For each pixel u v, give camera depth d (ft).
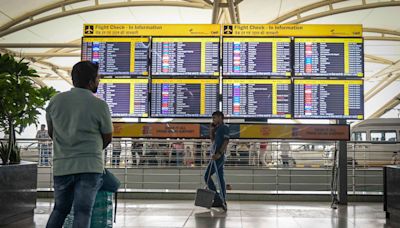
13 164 20.39
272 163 36.47
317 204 26.50
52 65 91.61
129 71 26.30
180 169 34.27
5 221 19.25
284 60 26.07
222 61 26.14
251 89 25.99
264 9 60.64
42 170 33.17
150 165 36.70
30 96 20.99
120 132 25.62
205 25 26.35
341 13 61.62
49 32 66.64
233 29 26.35
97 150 11.76
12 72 21.31
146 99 26.14
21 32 65.36
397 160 38.58
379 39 77.00
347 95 25.77
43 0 54.03
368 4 58.44
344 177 26.35
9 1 52.13
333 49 26.03
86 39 26.55
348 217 21.93
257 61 26.08
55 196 11.78
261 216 21.99
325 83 25.88
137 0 56.85
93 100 11.92
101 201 12.91
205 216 21.83
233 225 19.49
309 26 26.18
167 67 26.27
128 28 26.55
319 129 25.23
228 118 25.98
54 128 11.77
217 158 23.79
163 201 27.25
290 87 25.93
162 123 25.57
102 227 12.89
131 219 20.74
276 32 26.25
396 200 20.62
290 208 24.80
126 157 31.19
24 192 20.61
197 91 26.11
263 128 25.29
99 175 11.80
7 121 22.17
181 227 18.88
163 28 26.50
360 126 56.39
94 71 12.48
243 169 34.37
